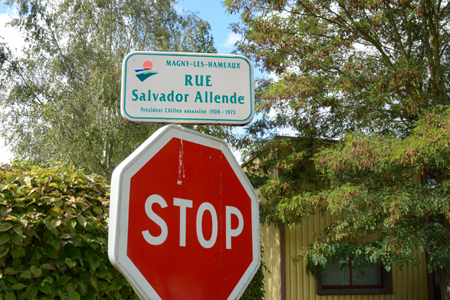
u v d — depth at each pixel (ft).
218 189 5.10
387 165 23.00
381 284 33.58
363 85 26.61
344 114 29.40
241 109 6.05
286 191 30.83
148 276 4.20
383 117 27.30
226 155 5.29
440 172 27.07
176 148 4.81
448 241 25.31
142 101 5.82
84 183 10.36
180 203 4.69
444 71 27.68
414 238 23.90
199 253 4.73
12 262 7.87
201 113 5.94
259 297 16.01
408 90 27.02
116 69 59.72
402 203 21.95
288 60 30.99
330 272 32.99
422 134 22.43
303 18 29.60
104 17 68.54
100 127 53.83
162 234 4.42
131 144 53.78
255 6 28.66
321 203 29.12
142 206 4.30
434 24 30.19
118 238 4.01
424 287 33.88
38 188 8.68
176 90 5.93
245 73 6.15
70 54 67.72
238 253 5.13
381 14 26.96
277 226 31.68
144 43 72.95
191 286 4.56
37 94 70.79
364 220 25.11
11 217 7.64
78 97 61.72
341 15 30.19
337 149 25.68
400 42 29.84
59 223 8.21
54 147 60.23
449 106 22.25
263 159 32.30
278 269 33.09
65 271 8.59
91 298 8.52
